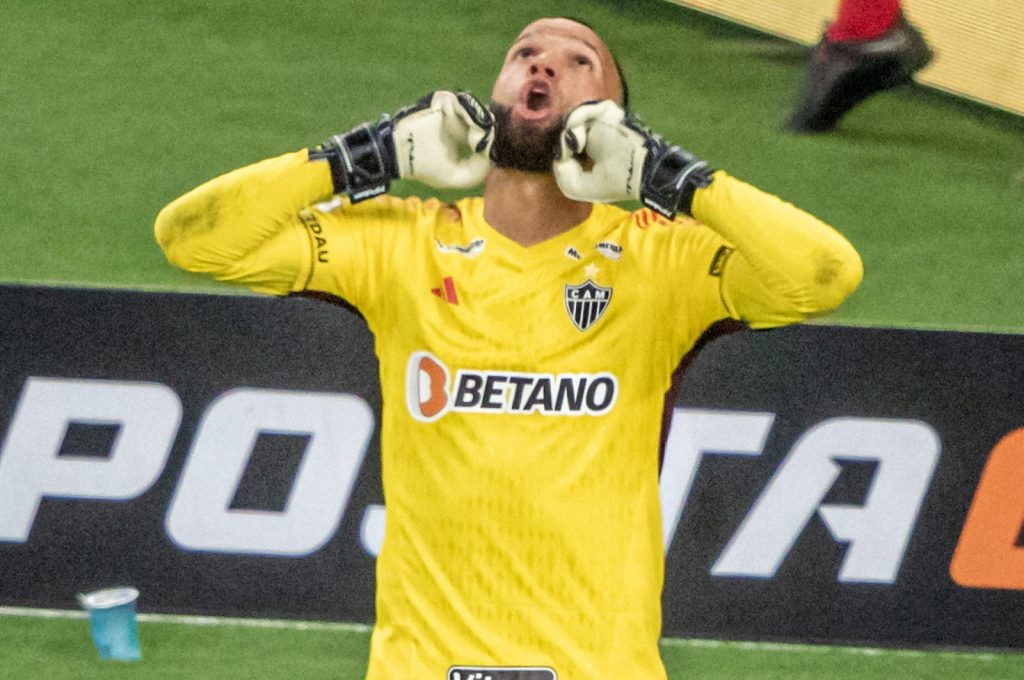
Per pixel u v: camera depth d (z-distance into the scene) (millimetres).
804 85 25094
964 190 24250
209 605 17875
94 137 24000
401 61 26016
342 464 17516
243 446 17469
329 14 27219
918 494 17469
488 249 10992
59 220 22250
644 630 11148
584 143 10367
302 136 24125
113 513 17656
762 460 17375
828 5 26984
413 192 22312
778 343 17094
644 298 11000
